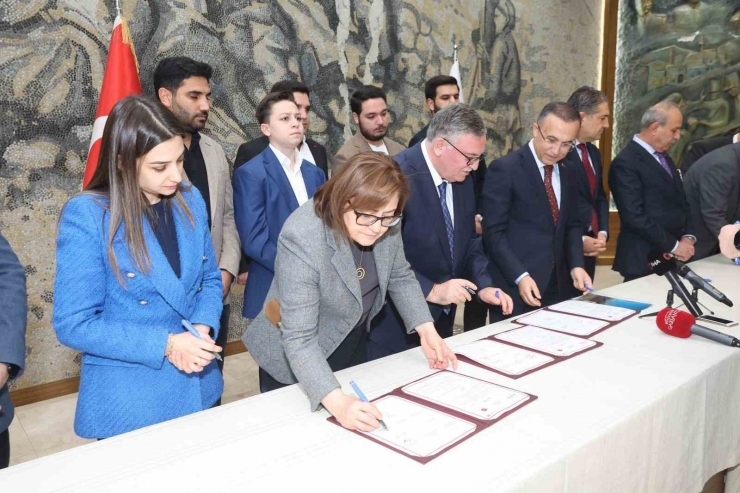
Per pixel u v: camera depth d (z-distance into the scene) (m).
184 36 3.51
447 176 1.94
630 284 2.51
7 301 1.31
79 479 1.03
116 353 1.31
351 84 4.35
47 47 3.03
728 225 2.67
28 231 3.07
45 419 2.98
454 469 1.04
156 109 1.32
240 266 2.84
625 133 6.25
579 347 1.68
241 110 3.81
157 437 1.18
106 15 3.21
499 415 1.24
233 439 1.17
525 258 2.39
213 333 1.54
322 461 1.08
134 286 1.35
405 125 4.75
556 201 2.42
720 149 2.91
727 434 1.66
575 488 1.13
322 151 3.39
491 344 1.73
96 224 1.31
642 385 1.40
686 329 1.74
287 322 1.30
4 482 1.02
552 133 2.25
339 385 1.26
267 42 3.87
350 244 1.38
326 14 4.13
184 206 1.48
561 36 5.90
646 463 1.33
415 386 1.42
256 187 2.38
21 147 3.01
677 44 5.89
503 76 5.48
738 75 5.71
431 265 2.03
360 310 1.44
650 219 2.85
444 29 4.91
